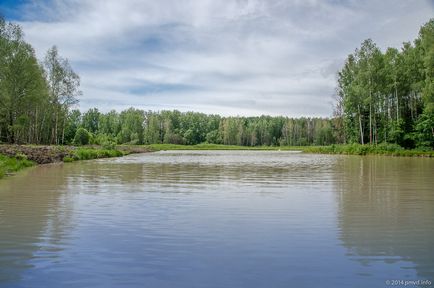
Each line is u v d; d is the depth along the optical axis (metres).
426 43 45.59
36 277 4.82
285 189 13.12
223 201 10.45
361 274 4.94
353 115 64.31
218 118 166.00
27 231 7.04
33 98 48.38
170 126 145.00
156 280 4.73
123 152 51.84
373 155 47.97
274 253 5.79
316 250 5.94
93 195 11.52
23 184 14.20
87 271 5.03
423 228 7.31
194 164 28.73
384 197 11.18
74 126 102.12
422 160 34.12
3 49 43.88
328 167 24.88
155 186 13.90
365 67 56.22
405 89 57.19
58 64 55.97
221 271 5.04
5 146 30.66
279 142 146.62
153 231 7.07
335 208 9.38
